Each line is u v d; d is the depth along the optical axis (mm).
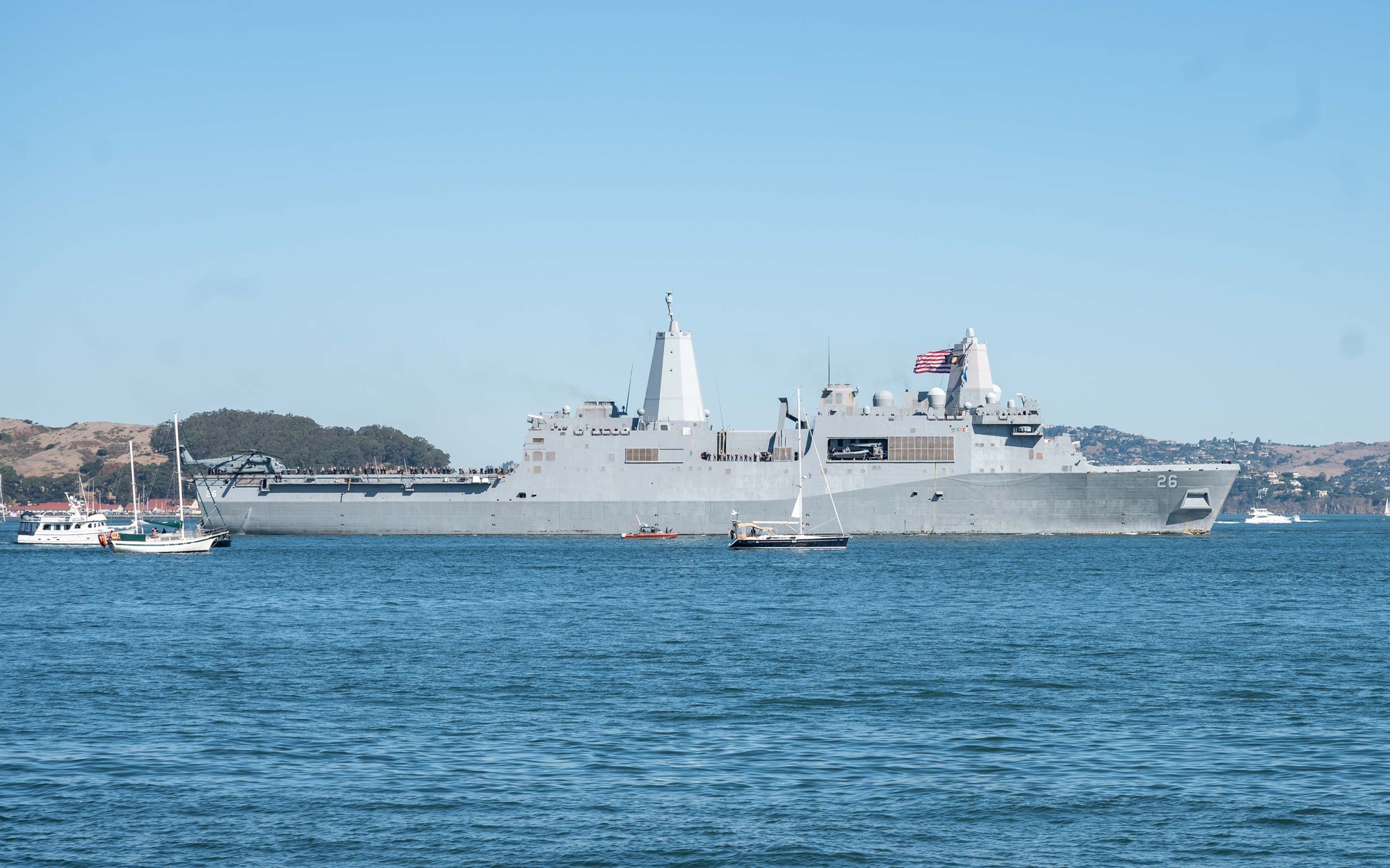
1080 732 57938
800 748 54719
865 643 87562
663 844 42375
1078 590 127000
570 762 52344
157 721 60250
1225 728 58719
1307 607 112000
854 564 159875
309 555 182500
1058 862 40875
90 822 44438
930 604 113500
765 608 110188
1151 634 92125
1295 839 42750
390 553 184875
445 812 45594
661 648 85062
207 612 109250
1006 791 48125
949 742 55875
